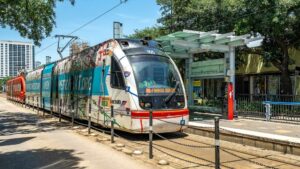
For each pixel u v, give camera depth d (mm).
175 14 26734
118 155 10539
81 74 18188
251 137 11977
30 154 10766
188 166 9195
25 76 44000
